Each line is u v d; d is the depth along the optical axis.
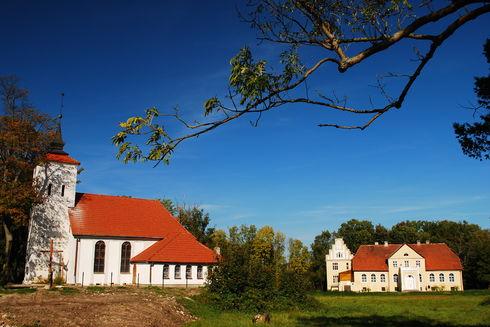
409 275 88.12
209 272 38.19
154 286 49.62
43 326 21.00
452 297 61.44
